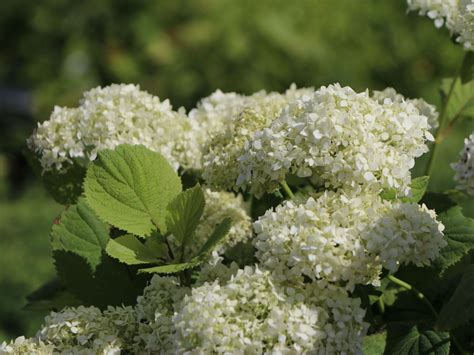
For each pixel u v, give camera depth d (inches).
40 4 181.5
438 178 99.5
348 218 41.3
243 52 163.2
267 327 40.0
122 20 175.0
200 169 47.9
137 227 45.3
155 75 171.6
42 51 184.9
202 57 167.0
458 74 50.6
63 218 47.0
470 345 44.5
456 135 104.7
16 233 138.8
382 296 45.4
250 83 163.0
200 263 44.3
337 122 41.8
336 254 40.8
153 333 41.9
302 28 162.2
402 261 42.3
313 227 40.9
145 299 43.3
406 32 156.9
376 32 160.2
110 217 45.0
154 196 44.9
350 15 161.8
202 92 166.4
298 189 47.9
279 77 162.6
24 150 50.4
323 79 156.8
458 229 45.1
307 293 41.0
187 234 45.3
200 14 169.2
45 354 42.1
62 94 183.0
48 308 50.2
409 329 43.6
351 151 41.8
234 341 39.8
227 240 46.3
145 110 47.6
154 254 45.6
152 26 170.9
